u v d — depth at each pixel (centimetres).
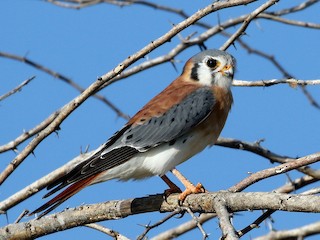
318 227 1216
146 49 1008
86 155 1200
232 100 1256
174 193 1041
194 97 1205
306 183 1223
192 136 1178
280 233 1226
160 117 1175
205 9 994
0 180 1059
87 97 1028
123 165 1141
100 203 1038
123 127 1166
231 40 1242
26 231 1038
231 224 850
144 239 948
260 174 991
